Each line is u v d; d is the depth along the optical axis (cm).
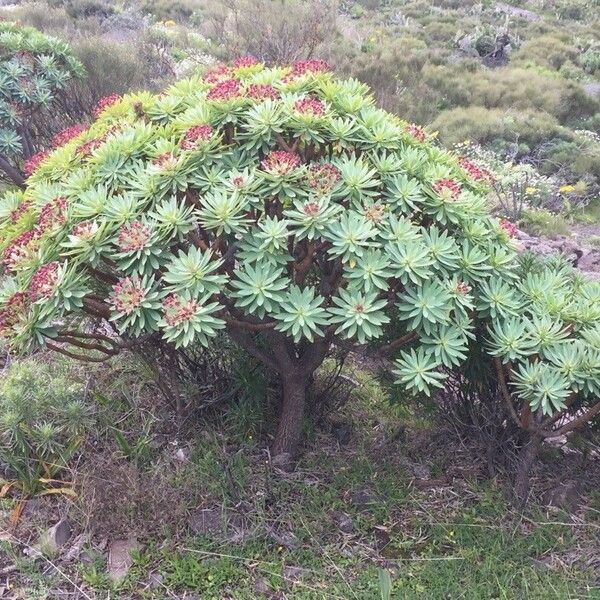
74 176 271
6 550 264
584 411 303
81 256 242
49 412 313
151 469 295
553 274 304
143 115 303
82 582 254
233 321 254
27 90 541
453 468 314
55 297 235
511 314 271
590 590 253
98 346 267
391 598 245
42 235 249
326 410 336
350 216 246
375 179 269
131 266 247
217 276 238
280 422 312
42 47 575
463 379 312
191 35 1323
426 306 248
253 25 991
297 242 269
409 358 255
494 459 309
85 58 713
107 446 309
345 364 378
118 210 250
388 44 1517
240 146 269
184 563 258
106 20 1454
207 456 298
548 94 1271
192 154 254
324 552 267
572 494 300
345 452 322
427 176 276
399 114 1063
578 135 1112
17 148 539
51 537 265
